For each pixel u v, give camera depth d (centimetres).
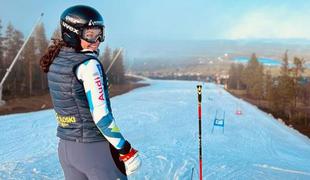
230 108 4672
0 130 1983
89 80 218
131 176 830
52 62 231
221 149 1655
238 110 4153
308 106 5225
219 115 3762
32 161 1040
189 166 987
